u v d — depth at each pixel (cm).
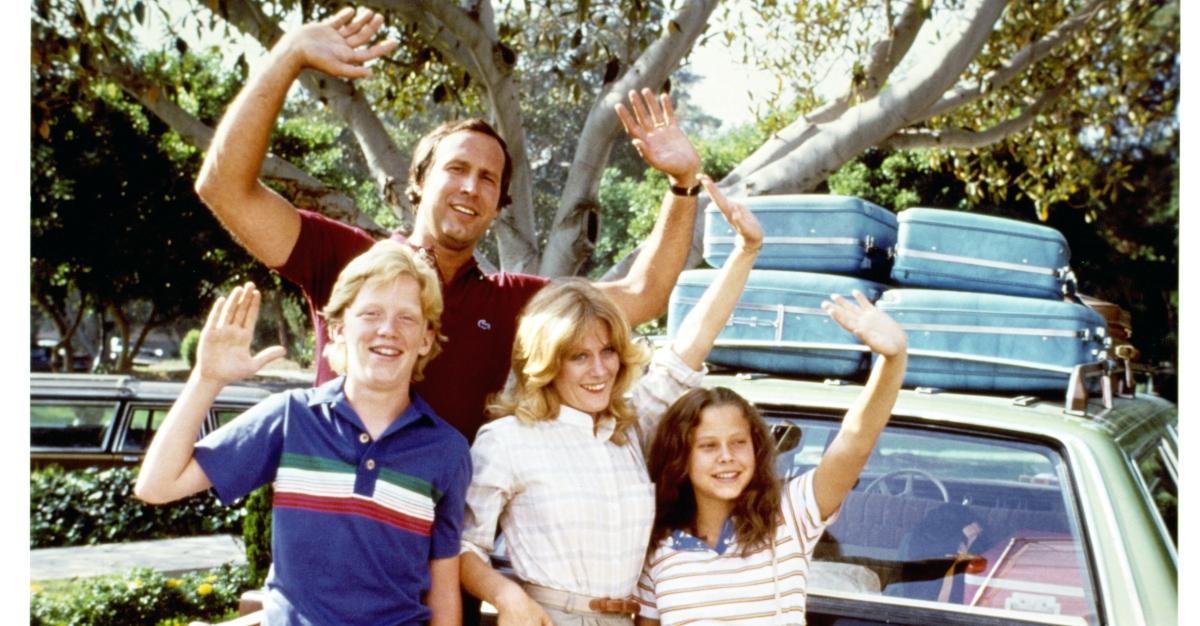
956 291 366
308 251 284
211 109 1602
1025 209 1909
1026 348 345
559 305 268
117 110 2009
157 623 795
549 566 259
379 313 250
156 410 1201
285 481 244
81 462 1164
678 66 636
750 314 376
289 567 241
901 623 270
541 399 268
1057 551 272
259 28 605
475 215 291
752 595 265
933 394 337
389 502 243
